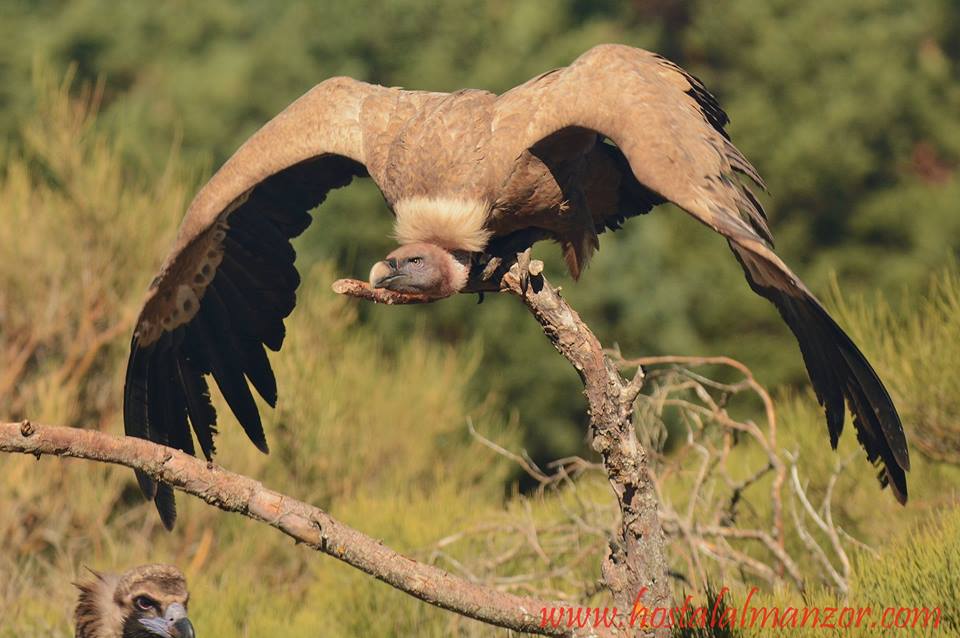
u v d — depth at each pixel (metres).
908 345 20.77
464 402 36.00
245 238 16.14
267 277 16.22
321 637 20.09
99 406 30.91
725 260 45.44
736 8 48.84
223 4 51.75
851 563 18.52
